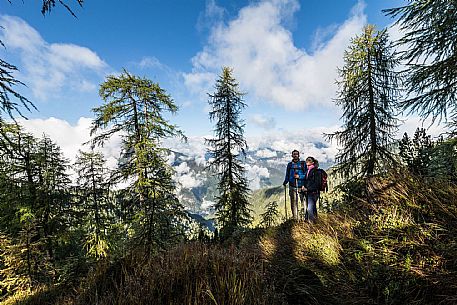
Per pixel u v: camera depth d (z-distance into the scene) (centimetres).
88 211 1412
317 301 228
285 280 268
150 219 1093
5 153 562
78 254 1498
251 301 187
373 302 197
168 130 1223
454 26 545
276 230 573
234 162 1625
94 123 1138
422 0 572
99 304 192
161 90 1195
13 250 1095
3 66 452
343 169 1191
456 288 170
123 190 1154
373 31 1095
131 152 1191
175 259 258
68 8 335
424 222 214
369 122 1114
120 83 1105
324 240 308
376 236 246
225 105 1644
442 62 572
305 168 646
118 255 304
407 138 457
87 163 1469
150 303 178
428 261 193
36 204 1314
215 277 211
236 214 1599
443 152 393
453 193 226
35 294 550
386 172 335
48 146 1433
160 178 1166
